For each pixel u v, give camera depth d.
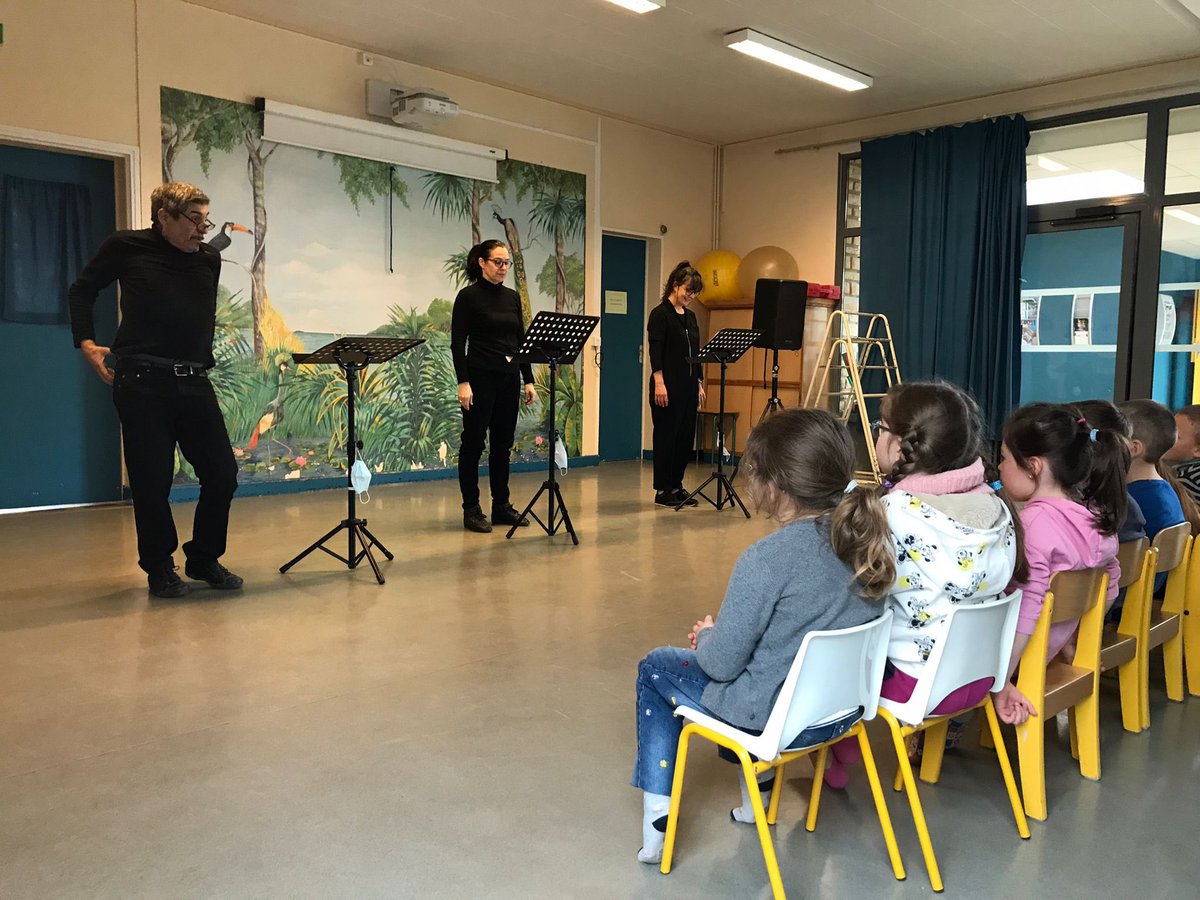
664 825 1.80
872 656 1.70
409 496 6.18
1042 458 2.08
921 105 7.48
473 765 2.24
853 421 7.66
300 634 3.20
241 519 5.23
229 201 5.79
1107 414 2.41
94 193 5.46
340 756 2.27
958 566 1.74
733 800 2.12
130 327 3.41
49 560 4.16
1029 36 5.89
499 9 5.60
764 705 1.60
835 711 1.64
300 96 6.06
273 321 6.05
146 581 3.83
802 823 2.01
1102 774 2.27
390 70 6.47
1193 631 2.78
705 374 8.45
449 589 3.82
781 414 1.67
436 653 3.04
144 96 5.40
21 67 4.97
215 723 2.45
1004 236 6.95
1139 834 1.97
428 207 6.78
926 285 7.37
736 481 7.11
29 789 2.07
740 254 8.88
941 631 1.72
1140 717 2.52
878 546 1.57
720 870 1.81
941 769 2.31
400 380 6.74
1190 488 3.00
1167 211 6.39
